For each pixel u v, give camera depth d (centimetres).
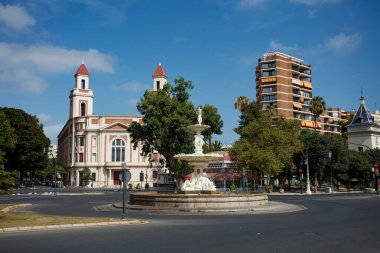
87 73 10969
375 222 1809
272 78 10319
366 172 7038
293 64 10688
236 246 1138
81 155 9894
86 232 1456
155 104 4812
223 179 6381
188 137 4812
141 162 9581
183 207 2589
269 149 5594
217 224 1739
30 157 7269
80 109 10738
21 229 1514
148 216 2220
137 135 5000
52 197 4609
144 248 1105
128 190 7262
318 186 8138
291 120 6341
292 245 1156
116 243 1193
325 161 6269
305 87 11106
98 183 9531
